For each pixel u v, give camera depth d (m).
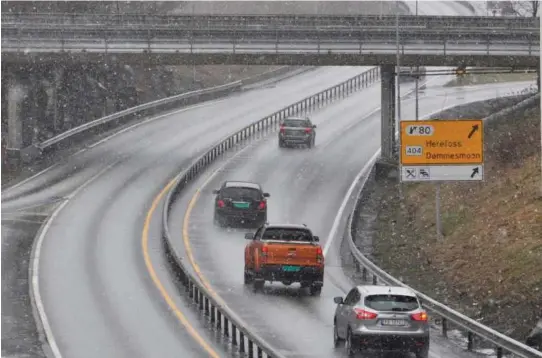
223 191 76.06
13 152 106.56
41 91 123.00
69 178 98.94
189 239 71.94
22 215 80.12
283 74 190.50
